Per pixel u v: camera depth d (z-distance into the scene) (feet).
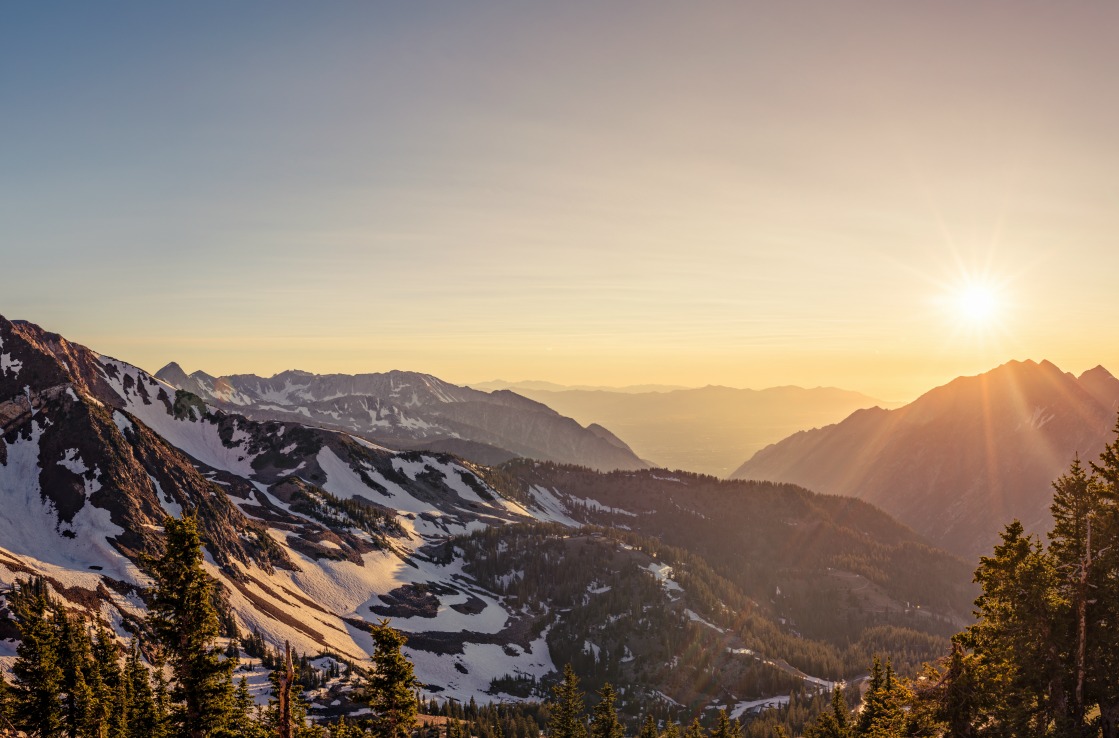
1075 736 125.70
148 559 137.69
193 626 136.46
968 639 142.31
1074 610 129.08
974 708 134.41
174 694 137.90
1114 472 127.24
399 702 153.99
